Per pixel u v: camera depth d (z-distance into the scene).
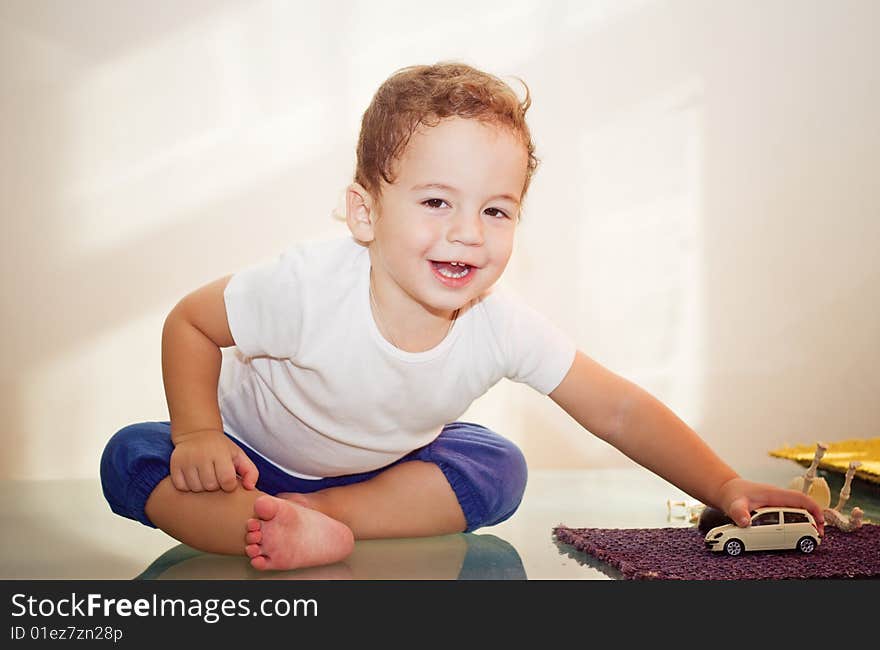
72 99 2.23
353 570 1.11
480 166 1.05
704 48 2.29
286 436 1.29
